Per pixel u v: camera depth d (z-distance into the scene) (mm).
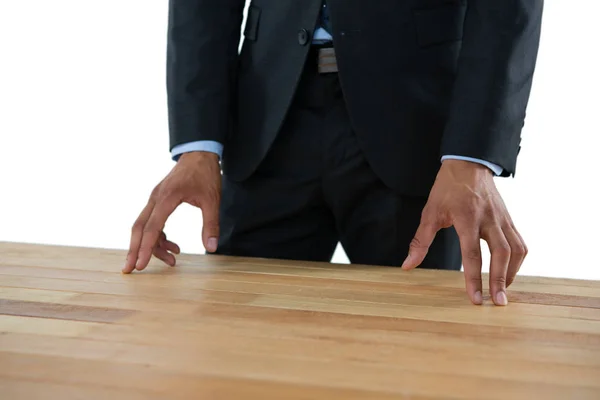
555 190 3387
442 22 1332
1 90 3752
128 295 1004
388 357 732
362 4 1300
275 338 795
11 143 3824
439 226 1116
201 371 683
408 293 1052
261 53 1413
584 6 3139
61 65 3697
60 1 3619
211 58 1392
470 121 1145
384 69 1314
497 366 710
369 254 1466
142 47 3646
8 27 3660
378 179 1396
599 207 3385
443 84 1346
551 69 3229
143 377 666
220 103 1389
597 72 3199
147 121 3766
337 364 707
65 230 3912
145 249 1189
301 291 1050
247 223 1511
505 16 1160
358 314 913
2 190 3873
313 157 1419
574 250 3406
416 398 622
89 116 3779
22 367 691
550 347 781
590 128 3285
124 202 3883
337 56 1312
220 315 895
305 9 1338
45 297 985
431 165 1352
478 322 888
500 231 1062
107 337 793
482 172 1133
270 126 1390
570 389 649
